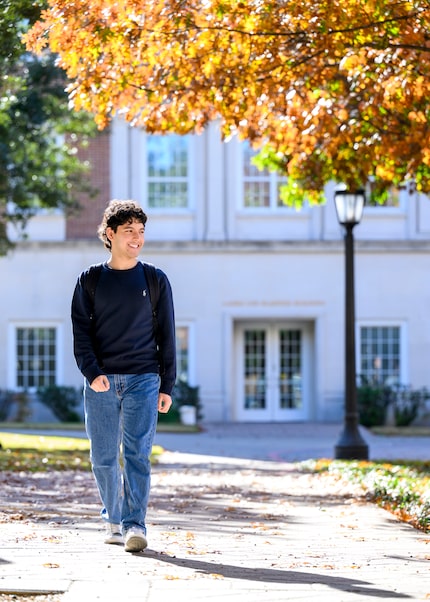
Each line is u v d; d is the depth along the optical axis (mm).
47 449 22078
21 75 21625
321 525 10016
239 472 17672
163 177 34594
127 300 7641
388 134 13625
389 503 11867
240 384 35000
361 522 10328
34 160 25219
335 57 12070
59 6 11656
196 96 12469
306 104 13086
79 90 12398
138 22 11742
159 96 12609
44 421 33281
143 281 7715
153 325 7773
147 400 7625
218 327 34125
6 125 22203
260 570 7188
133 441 7613
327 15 11477
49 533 8570
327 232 34312
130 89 12664
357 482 14516
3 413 32969
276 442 27406
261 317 34156
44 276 33969
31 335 34062
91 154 34250
